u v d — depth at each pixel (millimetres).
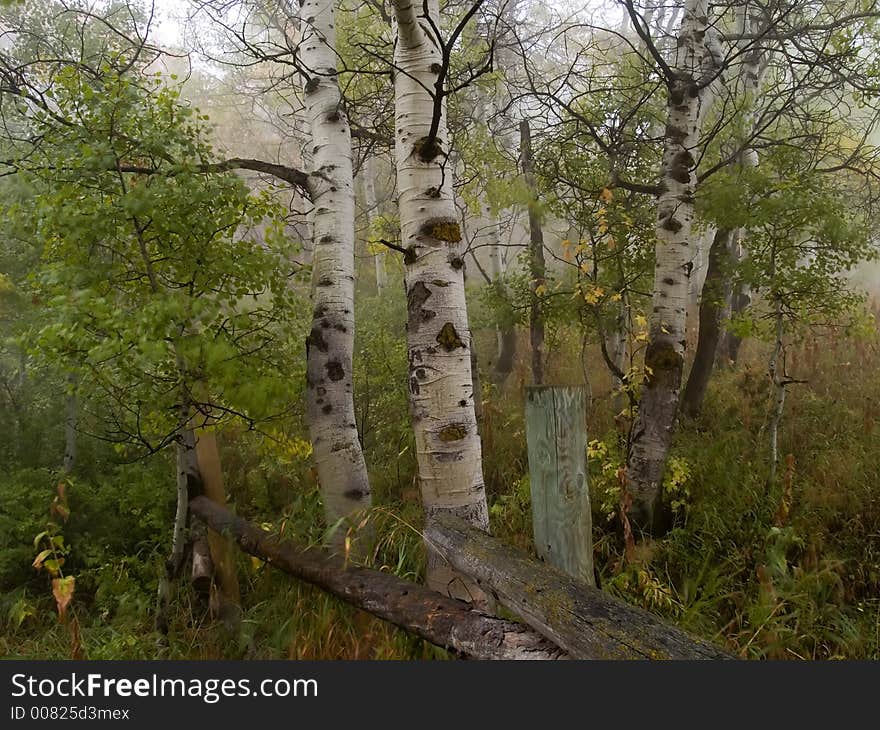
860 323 6137
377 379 7121
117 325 2734
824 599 3906
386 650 2854
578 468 2467
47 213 2830
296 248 3590
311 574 3078
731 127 6633
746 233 6121
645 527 5137
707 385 7824
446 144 3320
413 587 2621
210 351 2969
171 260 3275
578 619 1824
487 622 2158
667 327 5223
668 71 5043
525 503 5273
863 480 5215
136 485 4910
